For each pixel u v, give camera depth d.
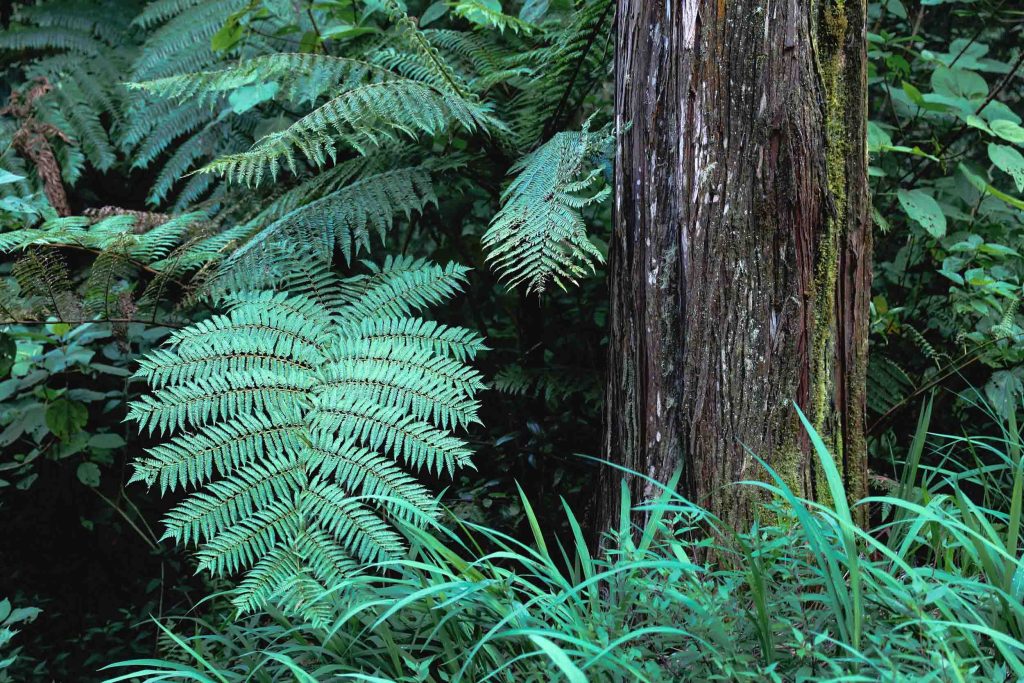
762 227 1.95
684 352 2.02
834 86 1.98
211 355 2.30
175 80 2.61
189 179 3.60
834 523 1.75
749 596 1.73
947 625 1.40
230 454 2.13
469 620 1.81
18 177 2.56
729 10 1.91
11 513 3.46
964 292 2.79
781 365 1.97
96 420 3.50
